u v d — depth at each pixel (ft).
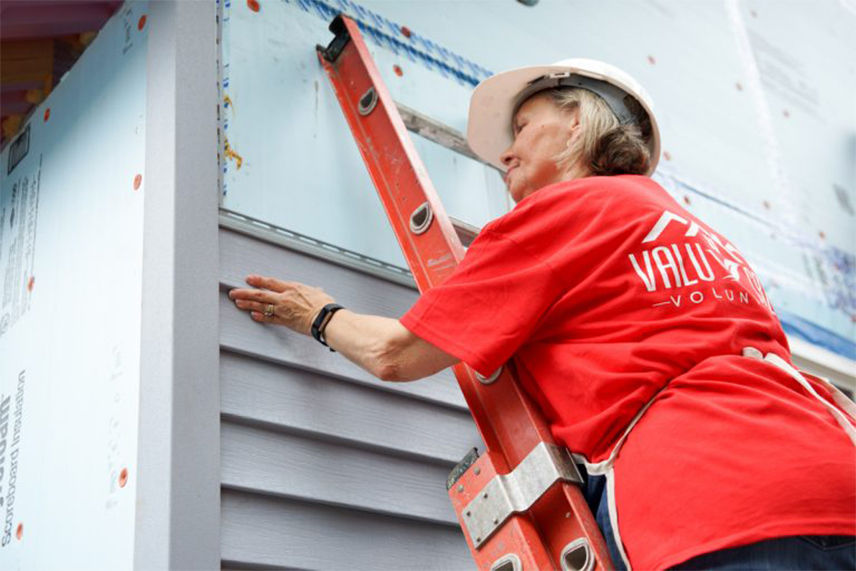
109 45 7.38
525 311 5.02
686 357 4.77
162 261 5.85
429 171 8.23
